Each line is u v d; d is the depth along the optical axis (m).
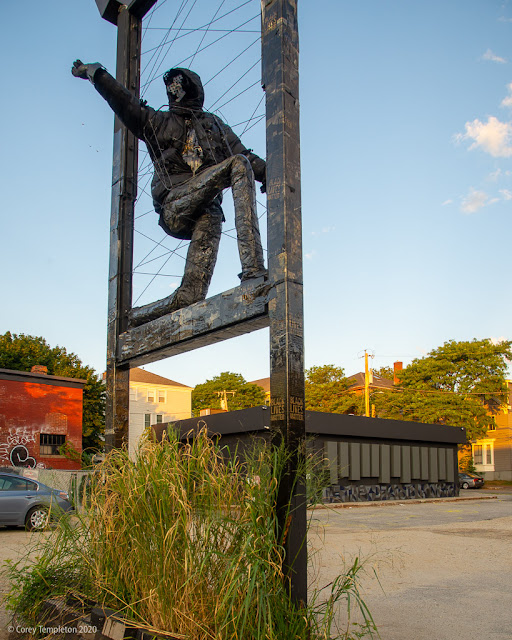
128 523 3.78
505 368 40.72
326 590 6.23
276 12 3.97
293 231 3.69
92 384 39.19
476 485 35.84
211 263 5.04
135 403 47.62
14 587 4.47
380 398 43.97
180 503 3.39
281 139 3.77
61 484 12.41
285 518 3.27
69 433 30.48
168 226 5.21
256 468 3.42
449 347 42.31
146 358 5.21
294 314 3.59
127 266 5.68
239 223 4.35
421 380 43.00
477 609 5.49
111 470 4.23
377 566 7.56
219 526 3.33
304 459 3.40
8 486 11.50
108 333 5.57
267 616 3.03
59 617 3.90
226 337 4.41
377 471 21.50
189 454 3.69
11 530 11.50
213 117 5.21
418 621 5.05
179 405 50.03
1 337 39.44
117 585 3.78
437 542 10.05
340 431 20.30
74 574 4.36
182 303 4.91
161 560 3.41
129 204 5.82
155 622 3.38
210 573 3.31
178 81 5.28
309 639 3.19
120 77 5.99
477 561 8.20
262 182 4.99
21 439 28.75
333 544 9.59
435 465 24.31
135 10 6.01
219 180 4.71
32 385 29.69
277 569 3.11
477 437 40.31
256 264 4.20
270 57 3.96
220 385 60.56
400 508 18.56
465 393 40.47
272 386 3.55
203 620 3.15
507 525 13.02
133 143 5.96
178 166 5.22
